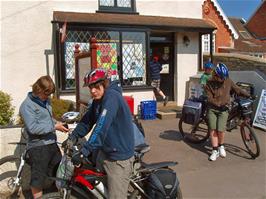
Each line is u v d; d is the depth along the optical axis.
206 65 8.81
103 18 10.40
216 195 5.29
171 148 7.66
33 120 4.31
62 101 7.65
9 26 9.77
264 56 29.89
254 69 11.27
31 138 4.48
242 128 7.32
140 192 4.06
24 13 9.92
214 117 6.96
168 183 3.99
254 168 6.51
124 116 3.61
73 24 9.87
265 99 9.62
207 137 7.75
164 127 9.59
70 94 10.16
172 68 12.45
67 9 10.50
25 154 4.67
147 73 11.30
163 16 12.02
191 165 6.66
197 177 6.05
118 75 10.81
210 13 21.83
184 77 12.49
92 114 3.96
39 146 4.45
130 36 10.95
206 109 7.34
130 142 3.69
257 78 10.02
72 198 3.84
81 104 6.68
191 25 11.59
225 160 6.94
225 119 6.95
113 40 10.69
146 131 9.16
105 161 3.72
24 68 10.00
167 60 12.37
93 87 3.62
